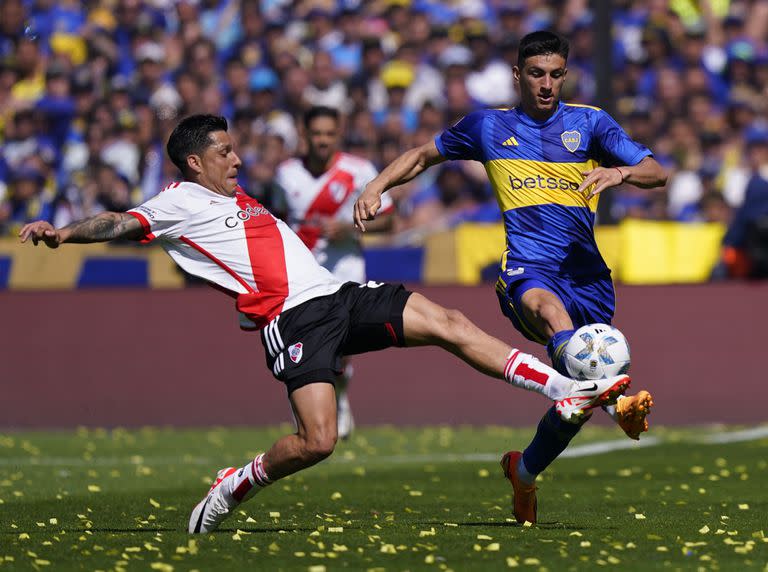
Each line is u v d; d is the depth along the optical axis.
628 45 59.00
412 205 48.78
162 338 39.59
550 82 19.34
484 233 39.56
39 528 18.19
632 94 56.06
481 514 19.64
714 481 24.03
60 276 41.44
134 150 52.22
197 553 15.47
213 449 31.88
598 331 16.78
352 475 25.75
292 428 37.94
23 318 40.06
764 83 57.78
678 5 60.41
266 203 33.34
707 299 37.81
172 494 22.84
